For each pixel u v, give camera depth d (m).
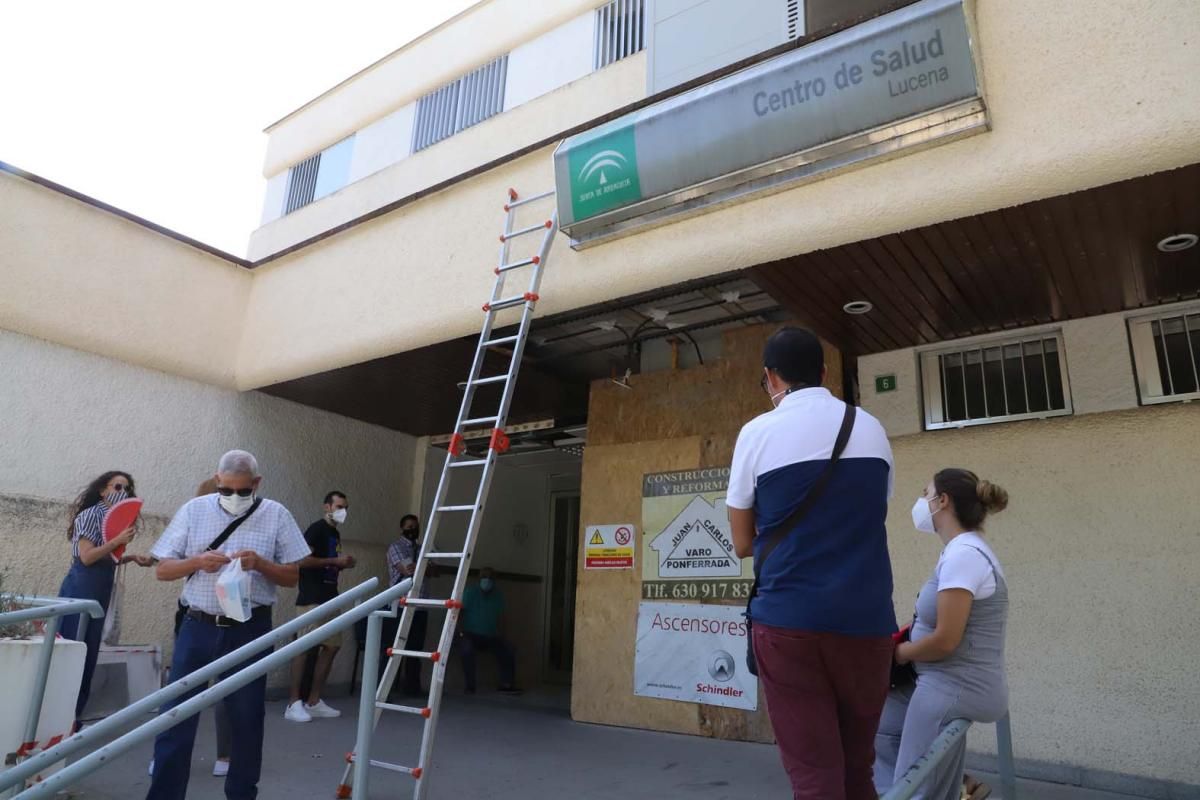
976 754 4.92
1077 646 4.72
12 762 3.55
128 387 6.70
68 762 4.21
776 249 4.35
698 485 6.50
